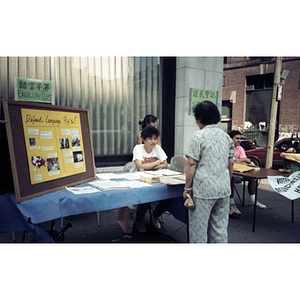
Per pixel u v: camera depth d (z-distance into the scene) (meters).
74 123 2.56
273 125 8.45
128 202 2.38
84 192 2.22
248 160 4.27
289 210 4.59
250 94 17.33
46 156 2.21
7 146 2.09
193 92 5.65
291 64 15.10
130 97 5.37
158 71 5.61
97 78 5.00
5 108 1.92
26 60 4.31
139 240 3.25
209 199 2.16
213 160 2.15
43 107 2.24
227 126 18.30
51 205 2.01
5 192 2.10
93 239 3.28
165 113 5.78
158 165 3.30
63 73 4.66
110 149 5.28
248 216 4.24
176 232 3.54
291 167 4.02
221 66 6.03
